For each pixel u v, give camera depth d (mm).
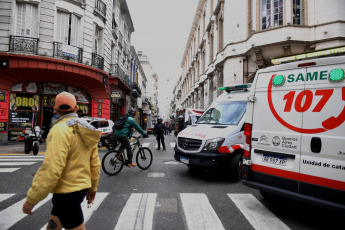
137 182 5133
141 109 43062
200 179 5477
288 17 12133
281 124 3443
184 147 5602
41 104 13906
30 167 6543
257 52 12930
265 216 3371
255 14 13297
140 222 3088
